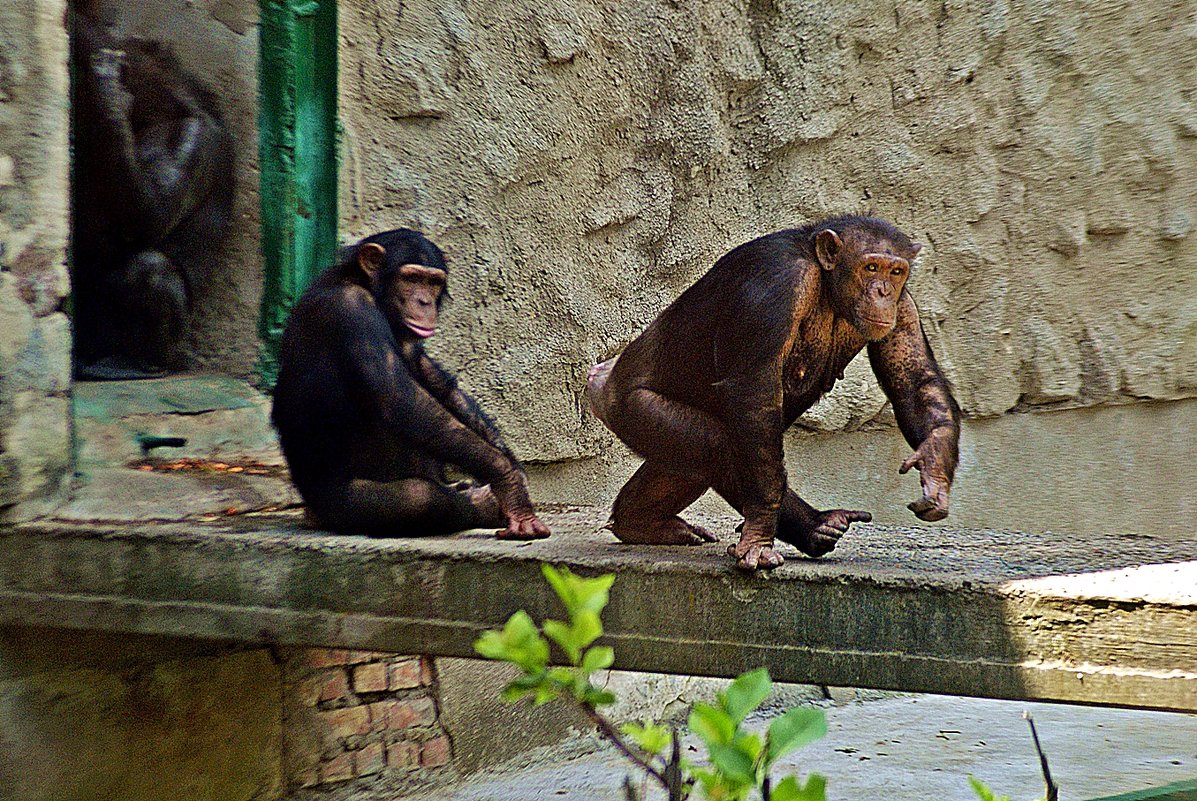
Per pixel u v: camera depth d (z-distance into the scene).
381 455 8.54
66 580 7.79
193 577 7.52
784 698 12.35
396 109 11.27
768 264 6.89
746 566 6.46
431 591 7.03
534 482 12.03
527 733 10.74
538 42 11.74
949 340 14.15
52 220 8.30
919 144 13.92
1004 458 14.45
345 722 9.69
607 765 10.59
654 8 12.45
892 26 13.70
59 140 8.35
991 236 14.22
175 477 9.67
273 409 8.74
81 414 10.25
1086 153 14.35
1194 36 14.42
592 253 12.33
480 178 11.53
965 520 14.25
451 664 10.27
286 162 11.64
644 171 12.63
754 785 2.53
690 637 6.61
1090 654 5.88
